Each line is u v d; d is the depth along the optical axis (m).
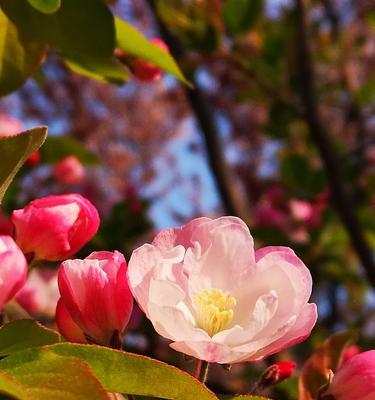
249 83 0.53
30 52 0.26
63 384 0.14
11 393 0.14
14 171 0.17
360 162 0.62
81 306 0.18
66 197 0.20
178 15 0.43
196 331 0.16
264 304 0.17
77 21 0.25
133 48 0.26
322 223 0.54
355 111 0.70
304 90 0.48
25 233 0.19
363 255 0.49
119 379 0.15
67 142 0.42
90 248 0.45
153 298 0.17
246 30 0.44
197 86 0.55
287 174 0.56
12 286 0.16
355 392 0.19
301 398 0.23
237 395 0.18
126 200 0.53
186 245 0.19
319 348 0.24
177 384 0.15
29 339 0.17
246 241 0.19
